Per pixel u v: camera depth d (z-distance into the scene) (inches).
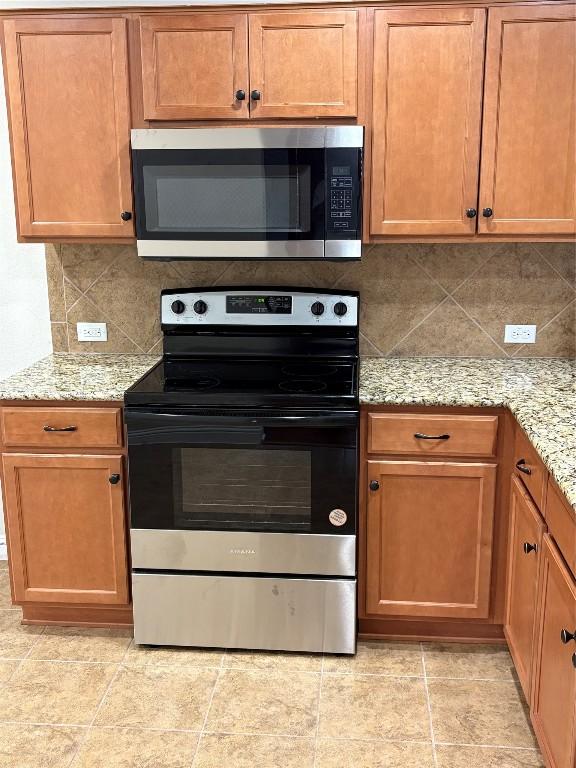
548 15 101.2
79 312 127.1
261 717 96.1
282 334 120.4
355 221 106.0
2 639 113.6
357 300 118.5
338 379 110.4
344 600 107.0
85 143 108.8
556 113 103.8
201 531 106.7
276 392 103.7
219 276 124.3
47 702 99.2
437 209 107.9
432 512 105.7
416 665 106.7
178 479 105.5
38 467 108.5
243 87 105.6
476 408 101.7
